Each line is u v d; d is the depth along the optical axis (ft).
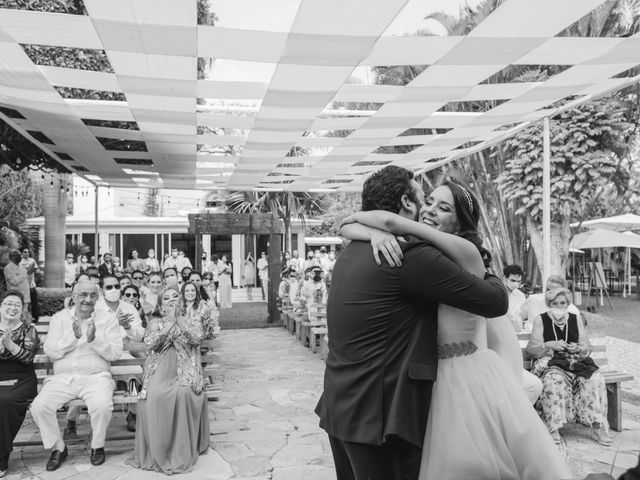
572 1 11.57
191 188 39.01
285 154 25.77
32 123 21.40
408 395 5.50
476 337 6.11
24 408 14.21
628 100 43.19
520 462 5.84
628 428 16.69
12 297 14.46
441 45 13.62
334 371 5.92
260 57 13.87
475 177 52.60
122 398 14.69
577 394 15.24
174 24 11.89
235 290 79.10
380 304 5.60
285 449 15.26
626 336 37.27
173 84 15.92
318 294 33.09
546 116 21.77
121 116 19.94
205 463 14.28
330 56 13.85
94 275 23.57
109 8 11.19
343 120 20.38
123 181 37.11
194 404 14.37
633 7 38.73
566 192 41.24
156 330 14.79
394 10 11.35
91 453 14.47
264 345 33.14
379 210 6.03
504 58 14.70
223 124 20.42
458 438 5.62
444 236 5.69
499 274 51.96
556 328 15.96
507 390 6.08
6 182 65.51
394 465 5.64
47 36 12.71
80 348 15.05
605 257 78.79
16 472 13.85
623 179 51.88
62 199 45.16
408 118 20.52
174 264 61.21
